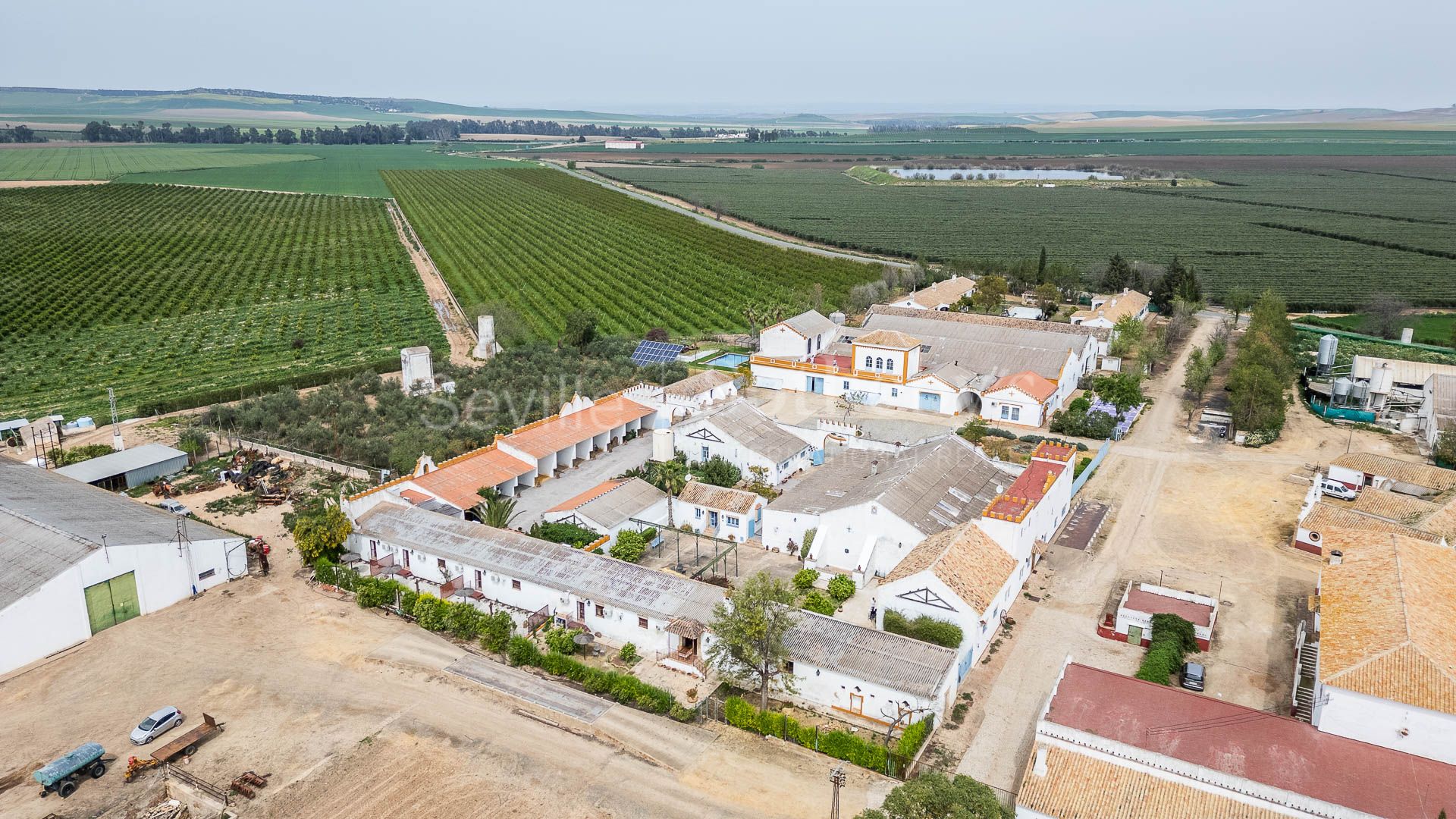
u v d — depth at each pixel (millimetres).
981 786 50719
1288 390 143250
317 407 125938
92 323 177250
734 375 148750
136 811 55250
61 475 96562
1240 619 77562
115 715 63875
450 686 67750
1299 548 90188
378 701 65562
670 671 70125
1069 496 99438
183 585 79500
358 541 86750
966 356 146750
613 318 186625
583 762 59688
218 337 169625
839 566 87875
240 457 109875
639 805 55969
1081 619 78125
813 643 67938
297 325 177750
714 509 94438
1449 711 53219
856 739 60156
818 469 104188
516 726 63156
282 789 56562
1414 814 48906
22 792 56531
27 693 66375
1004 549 80062
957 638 69562
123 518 83125
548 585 76438
